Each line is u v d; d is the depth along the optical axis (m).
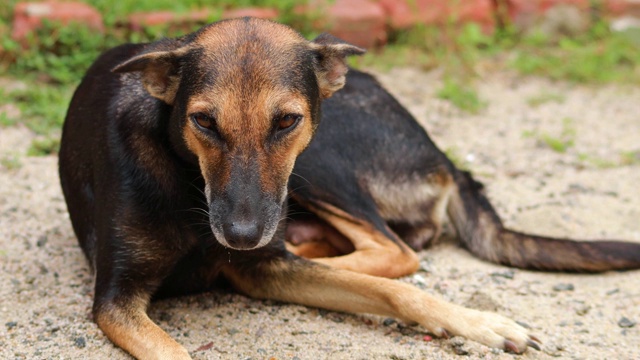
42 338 1.58
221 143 1.51
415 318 1.60
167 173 1.59
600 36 2.90
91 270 1.69
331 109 1.77
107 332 1.57
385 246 1.74
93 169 1.65
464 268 1.78
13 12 2.33
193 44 1.55
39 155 2.03
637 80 2.66
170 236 1.60
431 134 2.22
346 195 1.75
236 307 1.66
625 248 1.77
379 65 2.60
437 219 1.83
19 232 1.81
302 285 1.65
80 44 2.29
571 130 2.24
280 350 1.58
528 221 1.92
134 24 2.34
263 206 1.51
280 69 1.53
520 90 2.57
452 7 2.75
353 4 2.66
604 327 1.65
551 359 1.58
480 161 2.13
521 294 1.72
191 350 1.57
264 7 2.55
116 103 1.63
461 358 1.57
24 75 2.25
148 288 1.62
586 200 1.98
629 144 2.21
